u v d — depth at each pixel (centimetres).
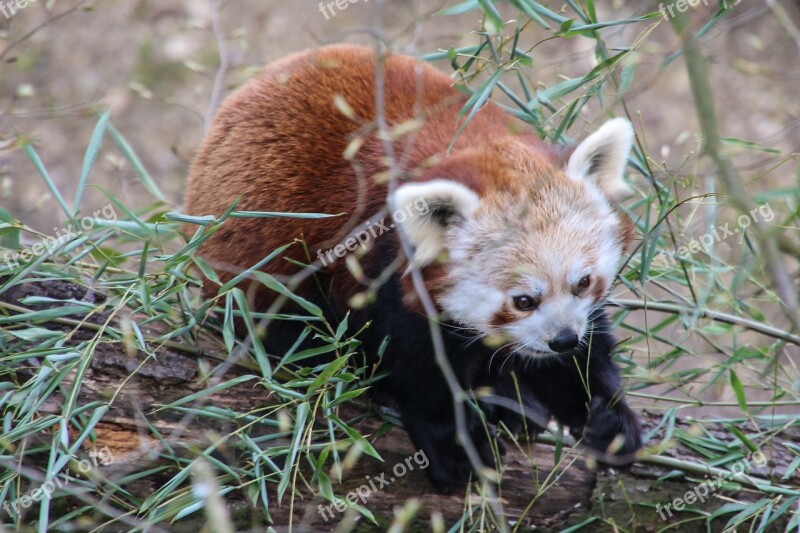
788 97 1323
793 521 597
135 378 624
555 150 654
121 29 1498
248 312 610
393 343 639
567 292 610
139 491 609
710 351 916
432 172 621
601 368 670
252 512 620
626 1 1355
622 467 644
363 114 678
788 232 775
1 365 605
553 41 1393
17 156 1287
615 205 648
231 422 620
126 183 1122
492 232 606
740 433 616
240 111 744
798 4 1246
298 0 1571
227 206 714
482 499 570
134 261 859
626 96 574
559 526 631
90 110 928
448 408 648
